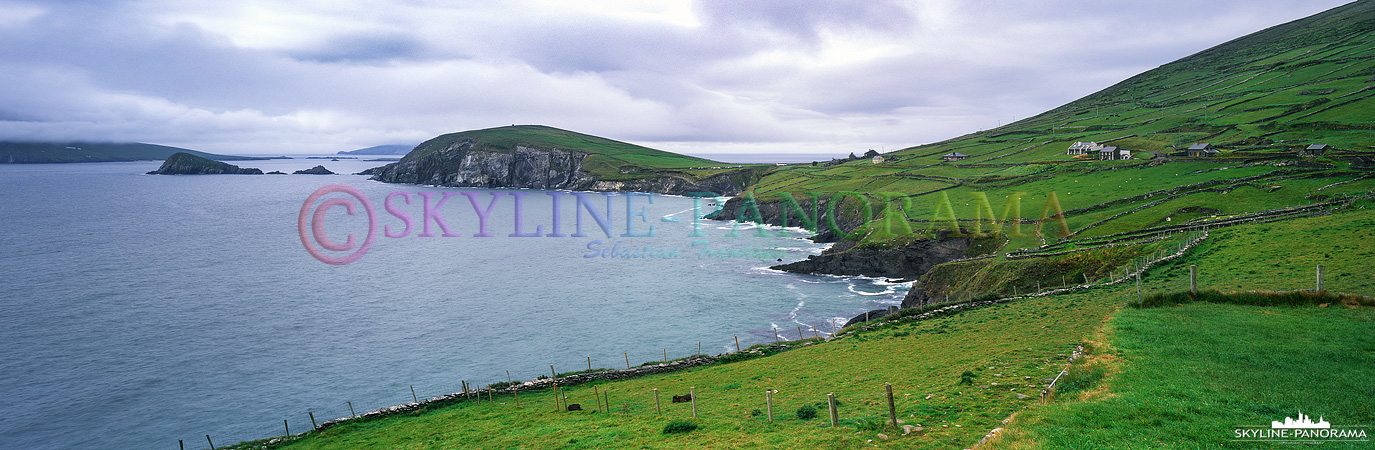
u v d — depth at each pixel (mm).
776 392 38375
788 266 118625
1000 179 161875
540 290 106312
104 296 103375
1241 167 127750
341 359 73562
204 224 197625
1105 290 57938
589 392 47156
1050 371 32125
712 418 30625
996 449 20953
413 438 38062
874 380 37562
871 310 87750
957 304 64438
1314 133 164125
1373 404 22656
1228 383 25625
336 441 41031
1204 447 19688
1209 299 42250
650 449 26562
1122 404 23859
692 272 118750
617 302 96938
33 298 101688
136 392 64812
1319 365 27312
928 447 22188
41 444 54781
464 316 90812
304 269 126875
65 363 72812
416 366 71000
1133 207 110000
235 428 57000
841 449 22891
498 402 46438
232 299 101625
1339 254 51688
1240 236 67750
